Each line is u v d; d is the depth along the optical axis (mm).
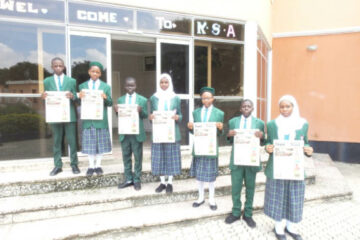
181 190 3811
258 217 3627
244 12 5410
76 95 3730
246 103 3174
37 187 3570
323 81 6957
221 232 3201
